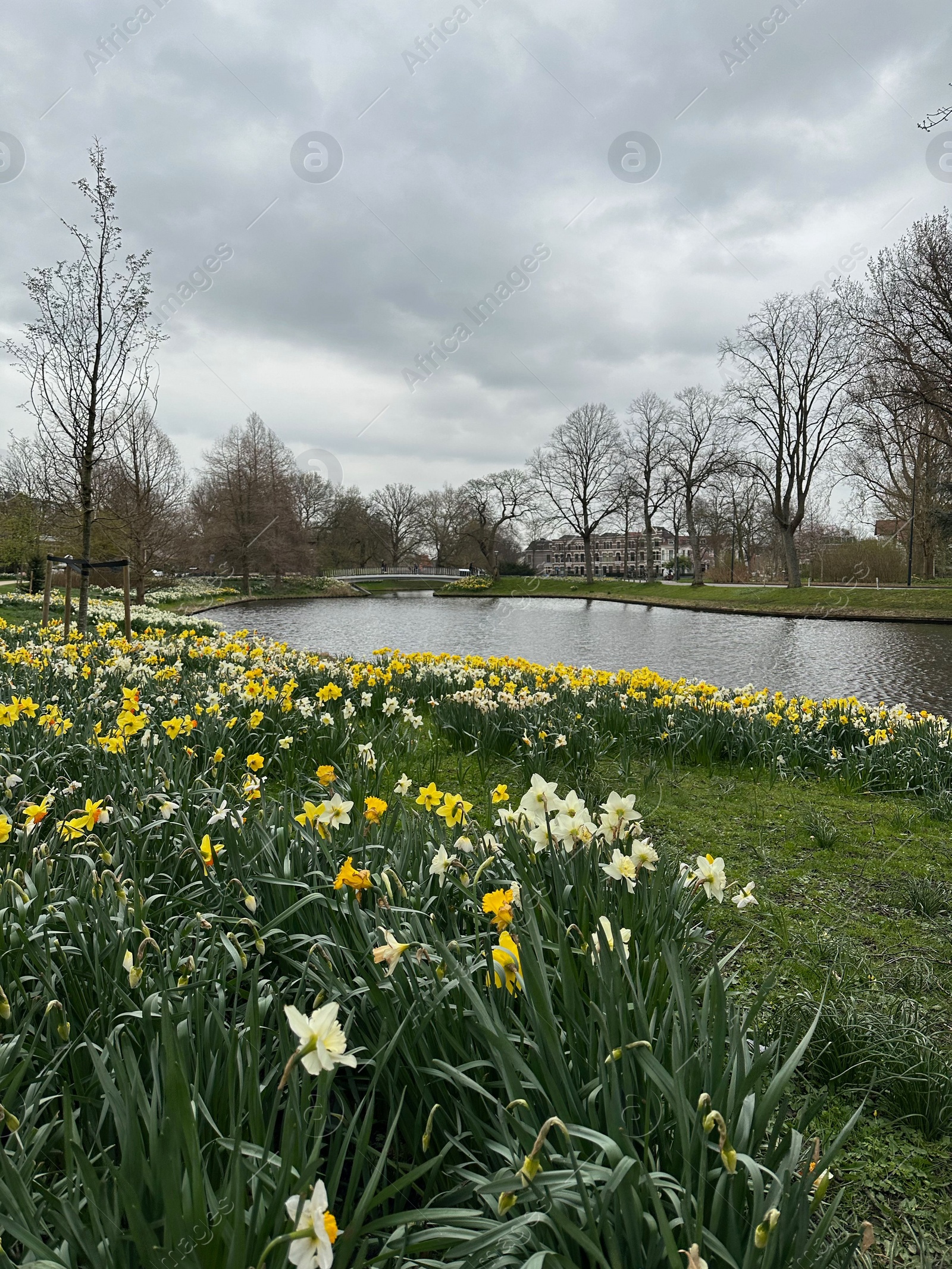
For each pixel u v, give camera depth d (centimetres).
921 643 2225
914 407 2769
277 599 5650
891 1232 199
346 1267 132
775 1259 140
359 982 211
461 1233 138
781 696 819
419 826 319
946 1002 300
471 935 237
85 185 1133
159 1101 157
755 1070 163
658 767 649
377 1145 196
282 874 263
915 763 610
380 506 8250
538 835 262
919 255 2572
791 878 423
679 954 239
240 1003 221
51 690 679
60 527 1870
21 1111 173
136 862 295
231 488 4903
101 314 1186
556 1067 165
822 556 4912
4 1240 139
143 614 2395
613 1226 143
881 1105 246
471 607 4675
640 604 4897
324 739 561
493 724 648
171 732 454
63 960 214
